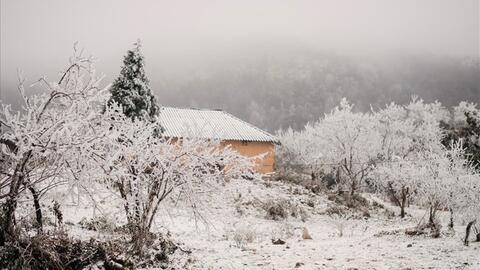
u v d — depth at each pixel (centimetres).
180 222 1780
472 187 1470
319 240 1590
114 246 869
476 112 4044
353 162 3556
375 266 984
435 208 1688
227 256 1132
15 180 692
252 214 2402
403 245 1312
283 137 5078
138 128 997
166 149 970
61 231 802
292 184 3450
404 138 3834
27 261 683
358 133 3459
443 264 972
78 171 729
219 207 2361
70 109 727
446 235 1522
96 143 755
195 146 1008
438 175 1686
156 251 979
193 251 1156
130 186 938
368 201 3228
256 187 3022
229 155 1023
